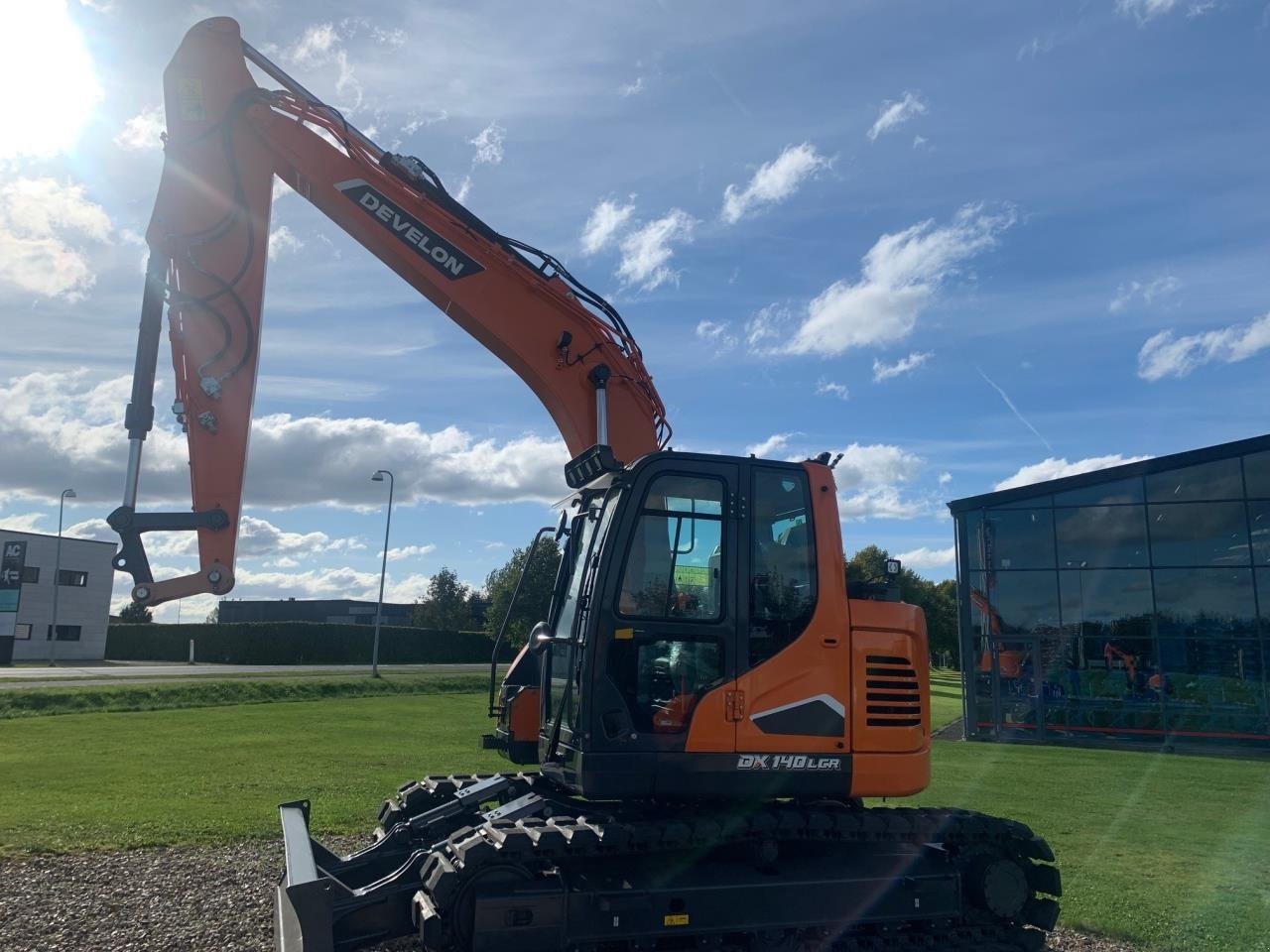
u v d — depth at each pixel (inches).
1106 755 803.4
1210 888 328.5
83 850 337.1
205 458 273.6
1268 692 872.9
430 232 299.1
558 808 243.6
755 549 244.2
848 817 247.3
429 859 221.9
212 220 283.4
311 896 192.9
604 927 215.6
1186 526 925.8
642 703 228.8
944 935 253.3
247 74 294.2
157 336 278.7
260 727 795.4
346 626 2130.9
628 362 311.3
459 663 2206.0
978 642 990.4
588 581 237.8
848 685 244.5
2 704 877.2
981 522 1006.4
